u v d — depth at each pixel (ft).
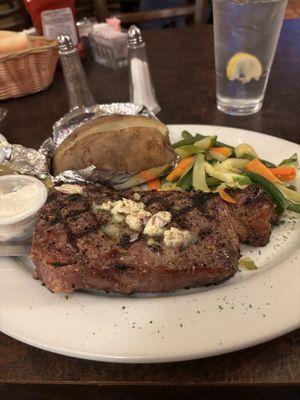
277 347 0.66
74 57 1.37
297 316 0.66
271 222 0.91
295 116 1.29
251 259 0.85
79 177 1.05
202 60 1.71
